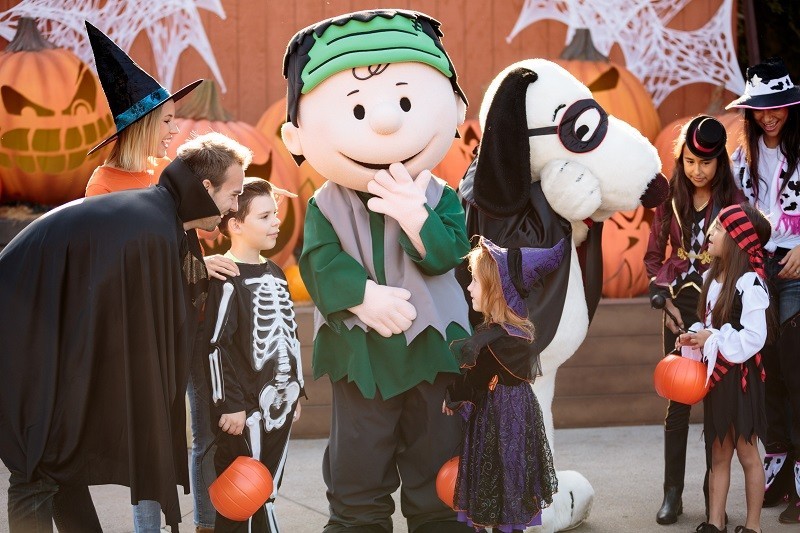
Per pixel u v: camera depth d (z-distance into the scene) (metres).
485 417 4.03
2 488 5.47
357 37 4.27
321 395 6.59
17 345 3.69
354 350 4.35
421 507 4.42
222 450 4.19
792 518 4.97
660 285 5.11
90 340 3.66
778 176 5.22
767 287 4.64
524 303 4.08
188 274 3.92
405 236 4.32
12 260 3.72
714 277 4.65
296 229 7.14
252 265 4.26
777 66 5.22
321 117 4.28
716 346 4.47
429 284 4.43
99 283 3.66
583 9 7.70
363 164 4.30
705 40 7.77
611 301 6.79
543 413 4.75
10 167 7.12
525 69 4.74
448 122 4.40
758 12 8.98
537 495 4.04
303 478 5.77
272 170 6.99
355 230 4.43
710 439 4.62
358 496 4.40
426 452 4.42
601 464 5.95
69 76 7.07
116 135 4.11
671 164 7.24
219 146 3.98
